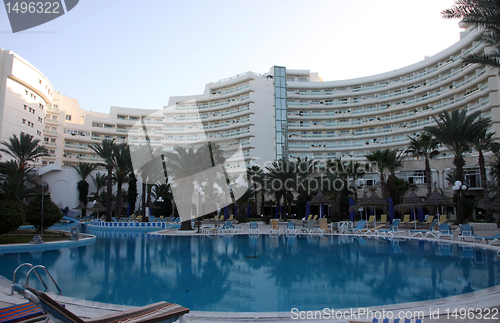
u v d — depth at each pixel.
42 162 55.66
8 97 45.22
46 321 3.55
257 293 6.46
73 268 9.26
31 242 14.80
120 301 5.92
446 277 7.75
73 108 64.88
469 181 33.12
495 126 36.88
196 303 5.81
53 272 8.66
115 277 8.00
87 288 6.88
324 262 10.08
